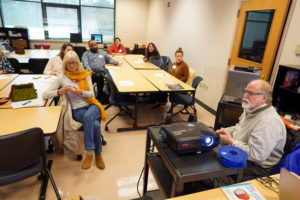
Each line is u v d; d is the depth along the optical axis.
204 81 4.36
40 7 6.86
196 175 1.00
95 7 7.34
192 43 4.84
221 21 3.75
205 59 4.32
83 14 7.31
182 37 5.34
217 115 2.34
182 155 1.13
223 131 1.51
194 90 3.13
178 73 3.87
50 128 1.62
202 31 4.39
